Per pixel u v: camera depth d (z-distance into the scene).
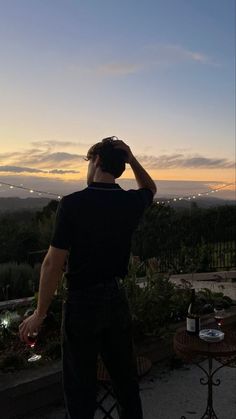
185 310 4.89
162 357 4.37
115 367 2.46
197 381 4.05
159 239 10.57
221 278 8.55
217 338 2.95
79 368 2.29
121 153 2.42
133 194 2.49
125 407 2.49
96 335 2.30
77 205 2.26
